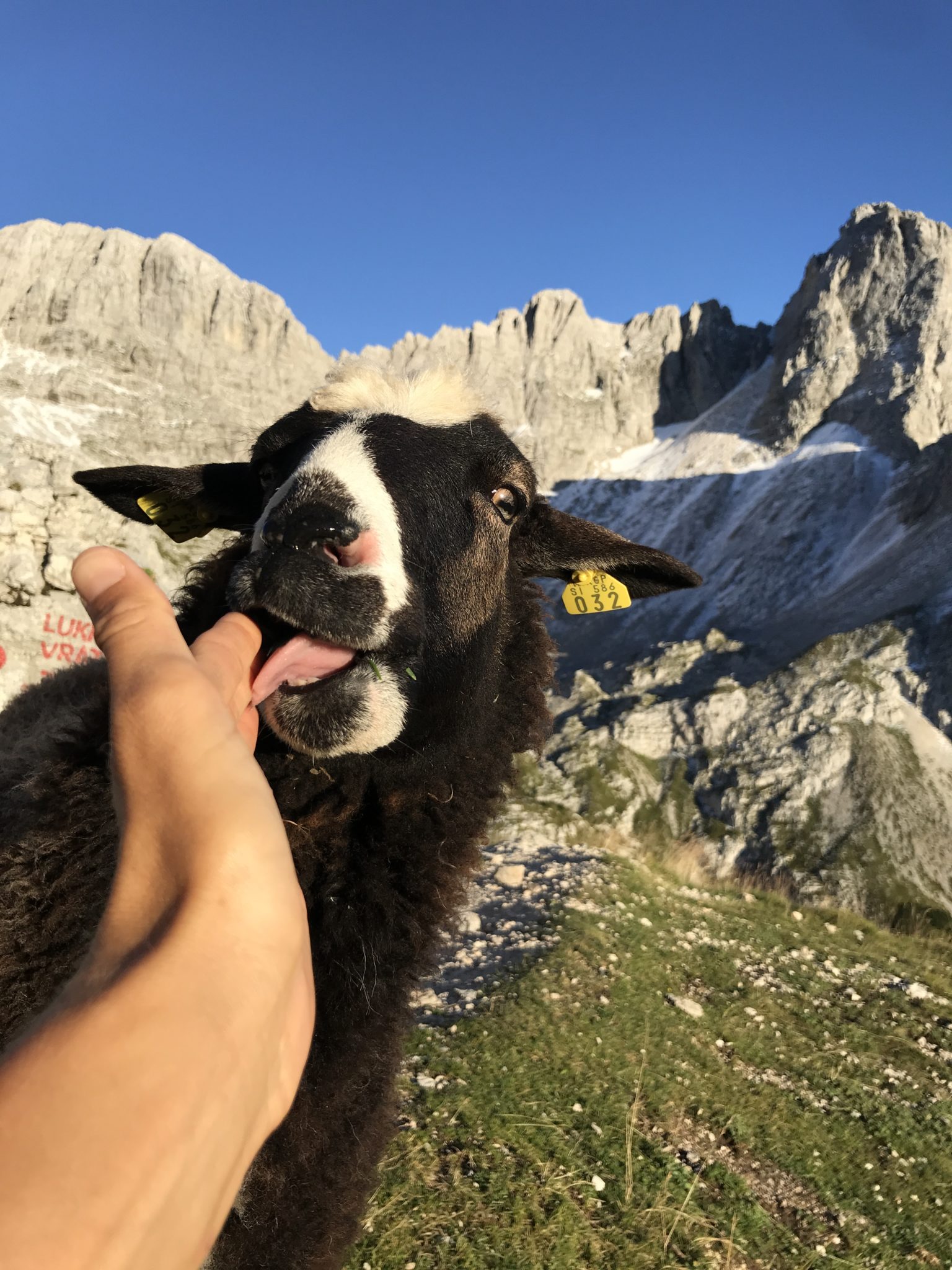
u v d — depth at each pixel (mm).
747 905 14047
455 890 3207
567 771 68875
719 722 72188
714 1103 7551
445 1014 7805
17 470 18469
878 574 99188
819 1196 6754
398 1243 4957
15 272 161125
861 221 151750
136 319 159500
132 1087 535
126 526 20281
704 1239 5684
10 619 17266
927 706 70188
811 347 147750
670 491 150125
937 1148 7785
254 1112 642
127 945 666
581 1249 5273
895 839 60406
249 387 158500
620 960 9750
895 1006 10859
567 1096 6848
